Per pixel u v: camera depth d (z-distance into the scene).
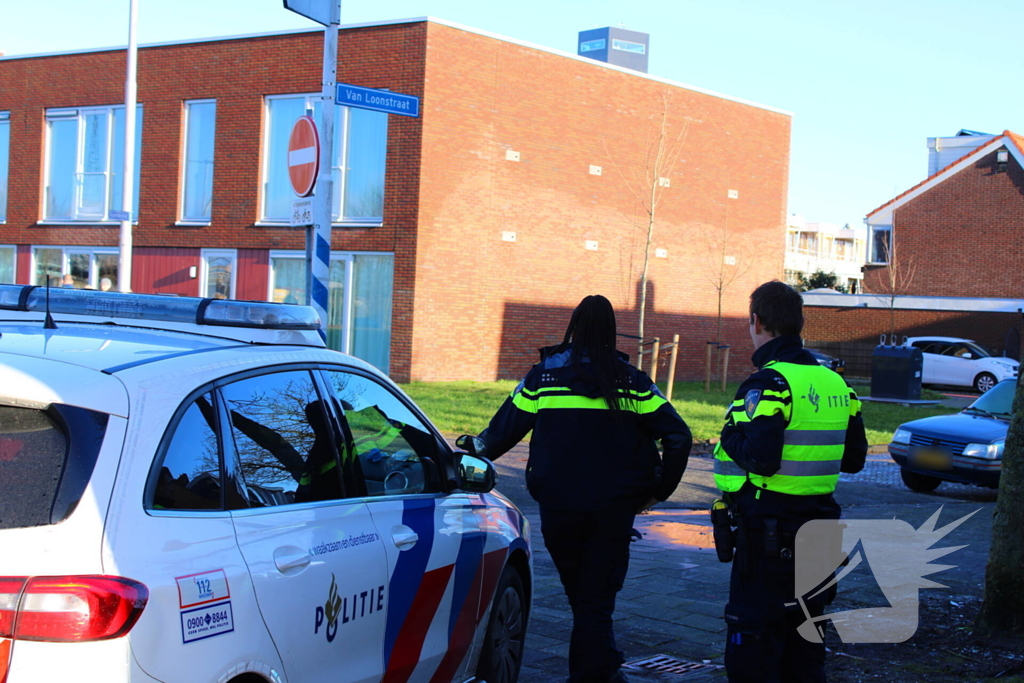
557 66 23.27
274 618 2.97
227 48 22.81
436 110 21.16
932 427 12.63
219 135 23.00
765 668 4.05
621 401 4.47
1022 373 5.71
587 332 4.55
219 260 23.14
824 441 3.99
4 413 2.69
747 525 4.04
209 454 2.97
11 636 2.38
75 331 3.37
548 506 4.54
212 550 2.80
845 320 35.25
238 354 3.30
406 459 4.11
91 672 2.41
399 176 21.20
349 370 3.92
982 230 36.31
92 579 2.44
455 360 21.92
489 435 4.70
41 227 25.25
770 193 28.75
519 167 22.77
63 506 2.52
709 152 26.98
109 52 24.34
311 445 3.49
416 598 3.80
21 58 25.31
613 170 24.70
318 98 22.05
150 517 2.66
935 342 30.28
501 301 22.69
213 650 2.72
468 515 4.38
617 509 4.50
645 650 5.75
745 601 4.07
